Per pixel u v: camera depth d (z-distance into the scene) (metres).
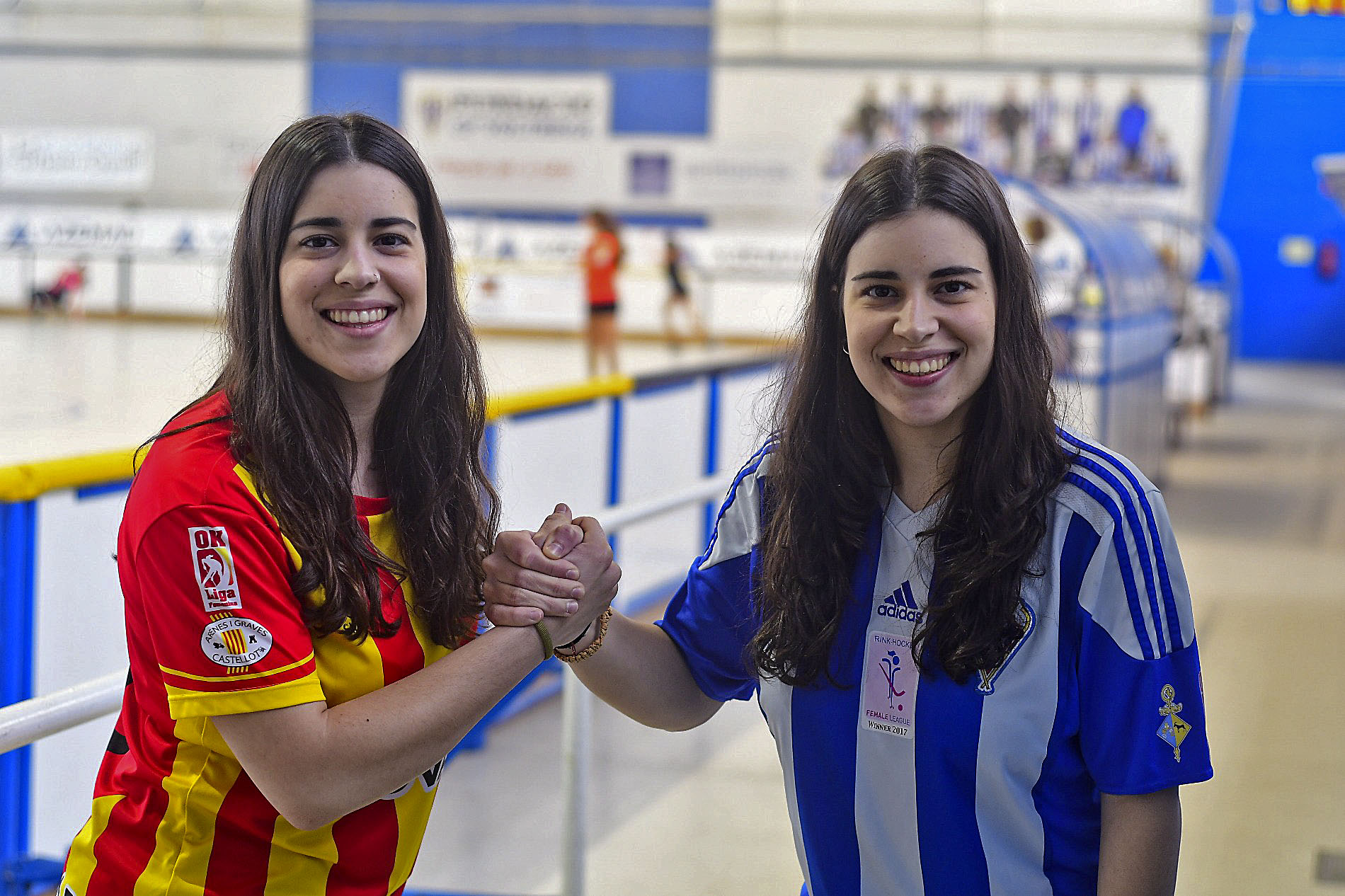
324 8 15.85
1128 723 1.12
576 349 11.43
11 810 2.55
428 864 2.96
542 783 3.55
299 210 1.16
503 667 1.18
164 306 13.55
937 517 1.18
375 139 1.19
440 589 1.21
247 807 1.11
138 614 1.09
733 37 15.83
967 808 1.17
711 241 13.69
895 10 15.73
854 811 1.22
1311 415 13.84
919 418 1.16
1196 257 15.63
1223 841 3.24
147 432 4.94
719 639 1.38
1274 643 5.09
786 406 1.28
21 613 2.60
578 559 1.27
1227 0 18.69
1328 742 3.99
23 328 12.35
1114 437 7.47
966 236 1.15
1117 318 7.46
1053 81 15.63
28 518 2.61
